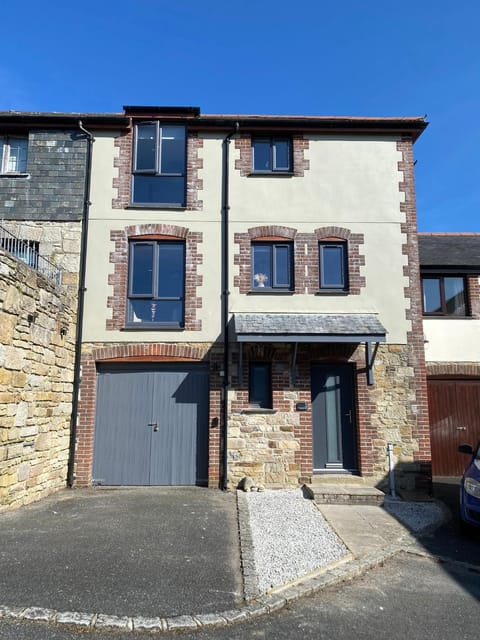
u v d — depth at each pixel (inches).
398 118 410.0
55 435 337.7
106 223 393.4
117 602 168.1
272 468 362.9
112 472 367.2
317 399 385.4
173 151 413.4
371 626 162.6
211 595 177.0
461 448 317.4
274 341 349.7
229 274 390.9
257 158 415.8
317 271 395.5
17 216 388.5
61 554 210.7
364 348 382.0
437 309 453.7
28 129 403.2
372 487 349.1
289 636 153.9
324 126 409.1
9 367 269.1
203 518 276.8
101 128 405.1
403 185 409.4
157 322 388.2
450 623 165.9
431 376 444.1
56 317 339.0
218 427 368.2
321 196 405.4
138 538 236.5
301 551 227.1
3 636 145.4
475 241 511.5
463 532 269.1
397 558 231.0
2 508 267.0
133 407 376.8
